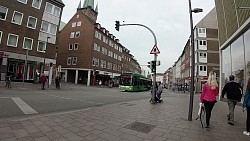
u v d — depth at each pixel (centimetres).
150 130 541
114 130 528
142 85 3384
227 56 1688
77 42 4275
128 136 477
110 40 5172
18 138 420
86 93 1948
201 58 4147
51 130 497
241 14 1247
